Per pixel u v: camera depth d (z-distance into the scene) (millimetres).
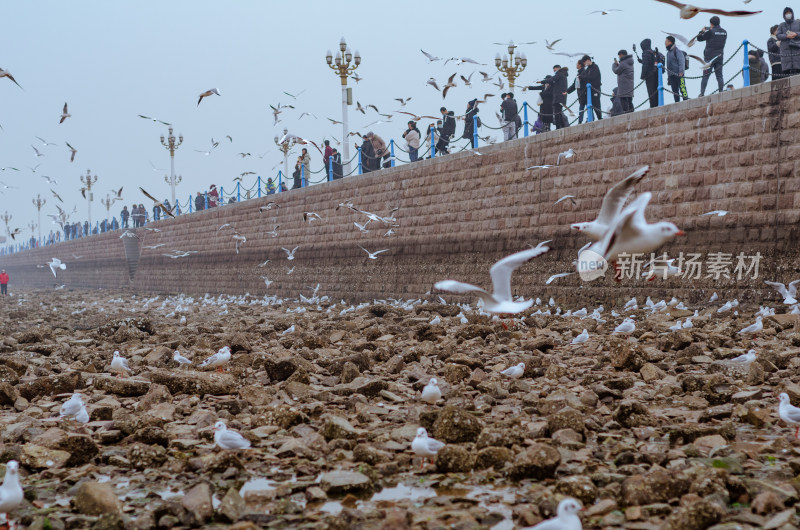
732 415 9344
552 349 15812
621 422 9266
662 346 14523
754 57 22406
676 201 22750
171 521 6473
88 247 87938
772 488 6488
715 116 21734
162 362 15961
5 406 12047
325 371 13789
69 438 8516
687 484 6531
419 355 15031
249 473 7977
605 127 25062
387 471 7773
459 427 8688
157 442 9047
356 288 38125
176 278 62719
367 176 37938
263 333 21406
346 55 41531
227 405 10961
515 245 28656
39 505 7125
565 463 7688
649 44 23766
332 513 6695
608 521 6094
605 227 6102
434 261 32875
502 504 6789
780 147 20094
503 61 36344
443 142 33062
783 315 17094
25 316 34719
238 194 53094
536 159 27828
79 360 16938
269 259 47750
